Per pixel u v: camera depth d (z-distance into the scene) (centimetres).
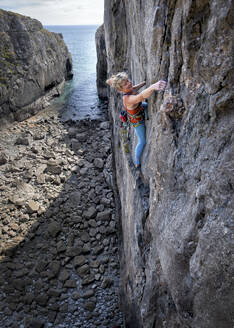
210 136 223
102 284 845
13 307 788
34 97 2164
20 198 1198
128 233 625
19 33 2038
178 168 283
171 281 301
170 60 275
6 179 1332
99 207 1137
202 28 219
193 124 250
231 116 201
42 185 1293
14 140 1714
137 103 382
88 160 1498
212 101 213
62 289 843
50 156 1523
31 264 916
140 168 475
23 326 746
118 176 860
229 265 198
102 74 2412
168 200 313
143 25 370
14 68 1953
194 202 251
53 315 766
